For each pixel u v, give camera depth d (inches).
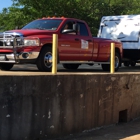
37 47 369.1
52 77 287.9
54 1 1018.7
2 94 249.4
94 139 313.4
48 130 289.9
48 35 385.7
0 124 250.7
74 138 312.5
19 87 260.4
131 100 410.9
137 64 885.2
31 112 272.4
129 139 321.1
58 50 391.2
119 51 506.9
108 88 362.3
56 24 407.8
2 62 376.5
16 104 259.8
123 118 404.5
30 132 273.6
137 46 655.1
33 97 272.7
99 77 346.0
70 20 421.1
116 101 379.2
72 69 526.0
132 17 664.4
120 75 382.3
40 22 422.6
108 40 481.4
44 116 284.4
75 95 315.9
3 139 253.6
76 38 416.2
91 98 337.4
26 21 1013.2
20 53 365.4
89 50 438.6
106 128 361.4
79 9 1105.4
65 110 305.9
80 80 319.9
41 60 374.3
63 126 305.9
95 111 345.4
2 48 372.5
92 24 1239.5
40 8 1018.1
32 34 373.4
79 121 324.5
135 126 382.9
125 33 669.3
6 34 370.0
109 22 692.1
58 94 296.0
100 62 469.4
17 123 262.4
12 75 255.3
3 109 251.4
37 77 274.1
